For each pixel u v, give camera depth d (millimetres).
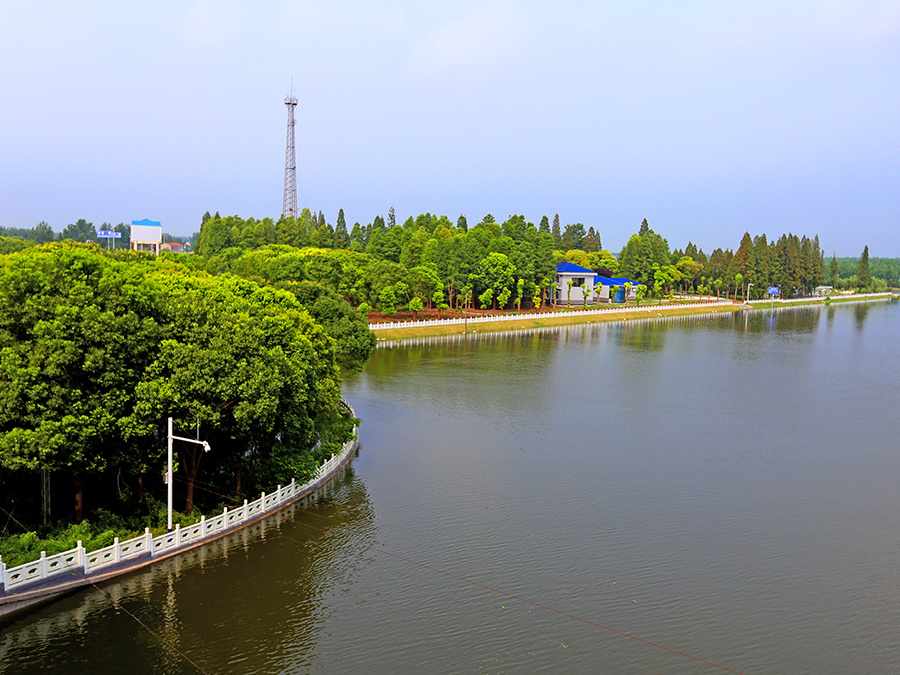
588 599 37562
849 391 92500
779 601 37750
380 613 35562
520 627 34812
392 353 120125
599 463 59750
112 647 31625
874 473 58219
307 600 36375
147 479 46812
